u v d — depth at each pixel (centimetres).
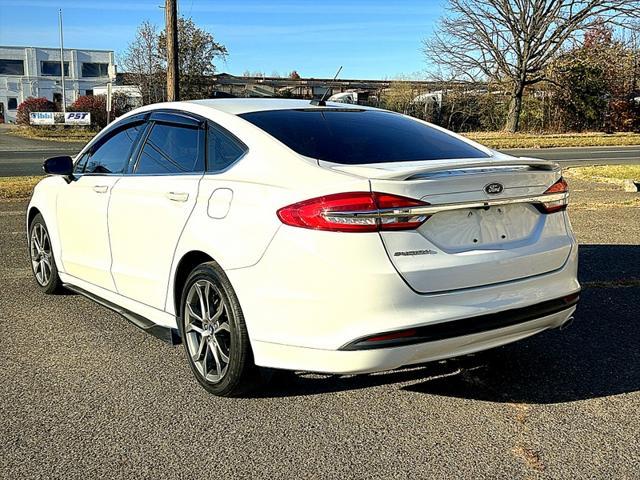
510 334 337
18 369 401
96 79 7119
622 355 423
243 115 390
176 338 399
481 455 300
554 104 3988
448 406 351
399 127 416
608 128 3991
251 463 293
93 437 316
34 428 324
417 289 305
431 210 309
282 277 313
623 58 3959
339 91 4562
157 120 444
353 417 338
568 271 366
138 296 425
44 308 530
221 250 342
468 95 3956
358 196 298
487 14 3541
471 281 320
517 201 341
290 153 346
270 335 322
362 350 299
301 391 371
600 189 1288
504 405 352
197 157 395
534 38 3538
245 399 360
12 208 1043
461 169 324
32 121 4275
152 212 401
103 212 454
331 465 291
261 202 329
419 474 283
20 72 6812
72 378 388
